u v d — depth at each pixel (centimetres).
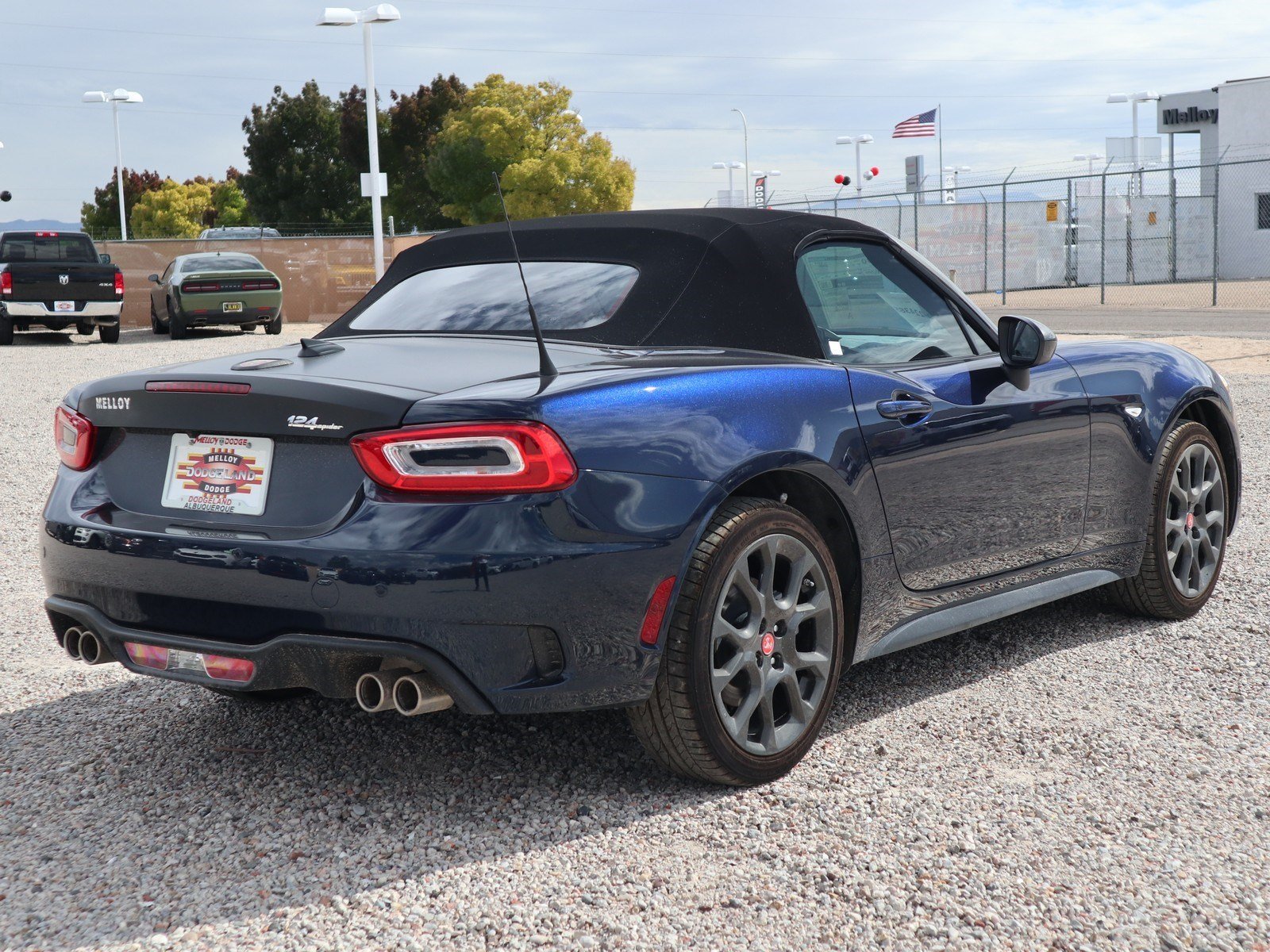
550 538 253
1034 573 375
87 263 2080
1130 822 270
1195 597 432
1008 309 2486
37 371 1525
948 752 312
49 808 287
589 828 271
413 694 257
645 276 321
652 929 228
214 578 265
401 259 381
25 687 376
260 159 6238
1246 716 334
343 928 230
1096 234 3644
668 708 275
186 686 375
